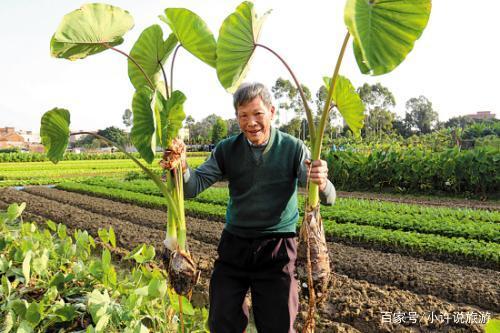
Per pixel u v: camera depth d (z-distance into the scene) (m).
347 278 5.55
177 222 2.86
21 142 97.00
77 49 3.02
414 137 26.91
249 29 2.71
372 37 2.19
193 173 3.04
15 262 4.26
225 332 2.90
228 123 72.00
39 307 3.15
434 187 14.59
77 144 83.06
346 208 10.18
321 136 2.61
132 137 2.80
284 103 50.28
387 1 2.11
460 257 6.41
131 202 13.35
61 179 22.20
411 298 4.87
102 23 2.87
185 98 2.59
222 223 9.59
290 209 2.99
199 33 2.93
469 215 9.29
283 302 2.88
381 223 8.56
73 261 4.66
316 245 2.69
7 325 3.08
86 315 3.75
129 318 3.17
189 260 2.85
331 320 4.65
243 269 2.98
